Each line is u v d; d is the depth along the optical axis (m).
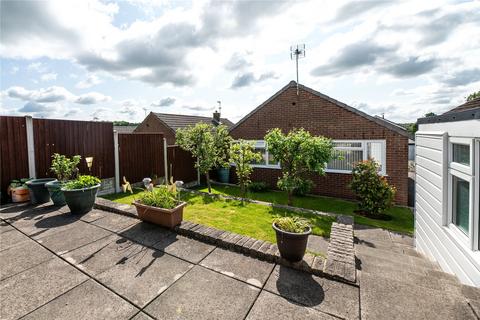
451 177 3.50
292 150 7.45
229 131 11.71
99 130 7.82
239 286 2.53
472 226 2.80
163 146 10.03
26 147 6.02
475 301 2.19
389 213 7.50
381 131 8.45
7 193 5.62
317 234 5.34
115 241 3.58
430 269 3.42
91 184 4.98
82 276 2.69
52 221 4.33
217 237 3.51
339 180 9.20
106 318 2.07
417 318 2.00
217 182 12.11
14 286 2.49
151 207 4.04
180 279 2.65
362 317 2.05
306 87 9.75
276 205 7.31
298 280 2.64
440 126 3.81
